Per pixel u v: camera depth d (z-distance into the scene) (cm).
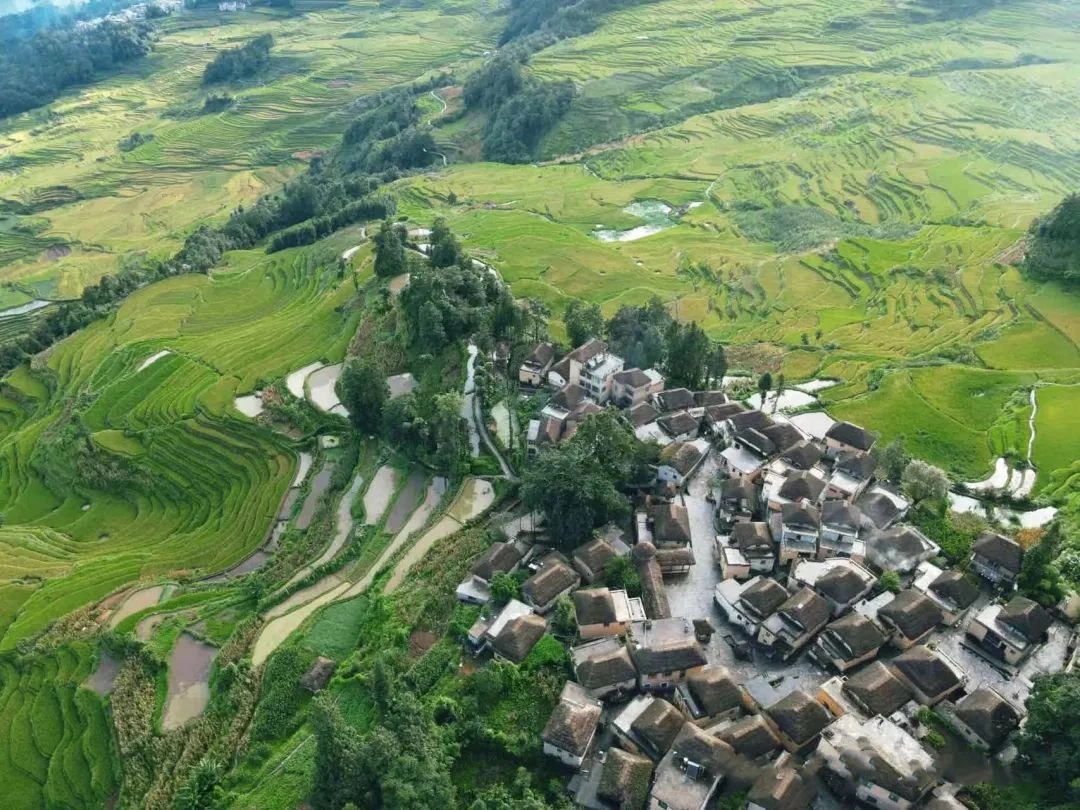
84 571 9556
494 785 5597
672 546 7694
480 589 7281
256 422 11781
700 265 18562
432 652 6712
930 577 7125
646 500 8419
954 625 6819
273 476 10812
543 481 7844
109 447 11825
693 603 7269
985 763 5638
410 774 5334
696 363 10838
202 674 7781
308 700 6925
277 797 5941
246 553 9519
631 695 6294
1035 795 5328
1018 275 14925
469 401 10712
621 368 10738
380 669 6353
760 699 6128
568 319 12131
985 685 6288
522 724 5988
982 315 14062
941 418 10575
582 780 5644
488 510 8719
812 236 19388
